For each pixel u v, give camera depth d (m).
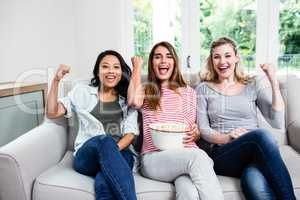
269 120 1.49
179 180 1.20
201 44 2.11
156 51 1.50
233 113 1.49
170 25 2.11
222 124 1.49
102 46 2.09
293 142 1.60
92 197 1.14
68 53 2.11
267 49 2.05
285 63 2.08
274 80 1.42
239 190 1.19
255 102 1.54
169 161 1.24
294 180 1.19
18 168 1.16
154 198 1.17
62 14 2.07
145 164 1.31
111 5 2.03
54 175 1.25
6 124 1.63
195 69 2.10
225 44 1.50
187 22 2.07
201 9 2.07
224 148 1.34
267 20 2.02
